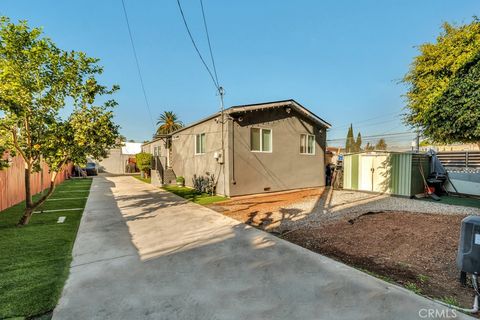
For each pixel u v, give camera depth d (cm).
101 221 589
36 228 524
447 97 496
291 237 472
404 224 527
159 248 409
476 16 1050
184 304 246
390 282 290
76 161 570
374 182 1055
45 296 258
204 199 918
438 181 909
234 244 428
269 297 259
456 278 299
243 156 987
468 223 263
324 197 955
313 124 1248
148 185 1426
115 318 224
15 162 787
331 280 295
